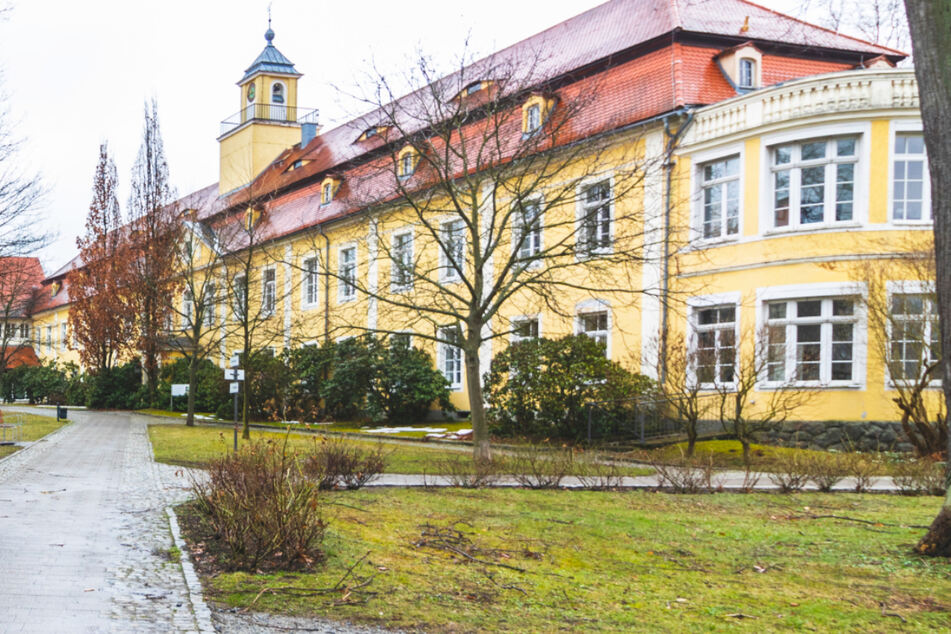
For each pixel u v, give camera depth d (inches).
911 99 753.0
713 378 697.6
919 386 673.0
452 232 801.6
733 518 421.7
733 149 821.9
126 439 917.2
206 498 380.2
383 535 352.2
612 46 1013.8
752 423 684.1
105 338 1764.3
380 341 1161.4
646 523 402.3
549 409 819.4
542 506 444.1
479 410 655.8
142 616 233.0
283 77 2011.6
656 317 875.4
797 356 779.4
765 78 907.4
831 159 772.0
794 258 776.3
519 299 1034.7
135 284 1612.9
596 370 812.6
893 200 757.3
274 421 1305.4
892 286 708.7
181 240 1577.3
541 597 271.4
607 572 308.8
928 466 579.8
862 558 331.9
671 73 884.6
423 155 687.1
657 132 880.3
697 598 276.7
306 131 1969.7
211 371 1563.7
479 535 362.9
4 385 2373.3
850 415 750.5
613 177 726.5
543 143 870.4
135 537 343.3
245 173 2001.7
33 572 280.2
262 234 1481.3
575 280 959.0
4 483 518.9
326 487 485.1
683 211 850.1
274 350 1456.7
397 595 264.4
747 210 812.0
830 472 525.0
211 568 290.0
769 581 299.1
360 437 967.6
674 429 815.1
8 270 1122.7
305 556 298.4
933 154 323.3
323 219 1396.4
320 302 1451.8
